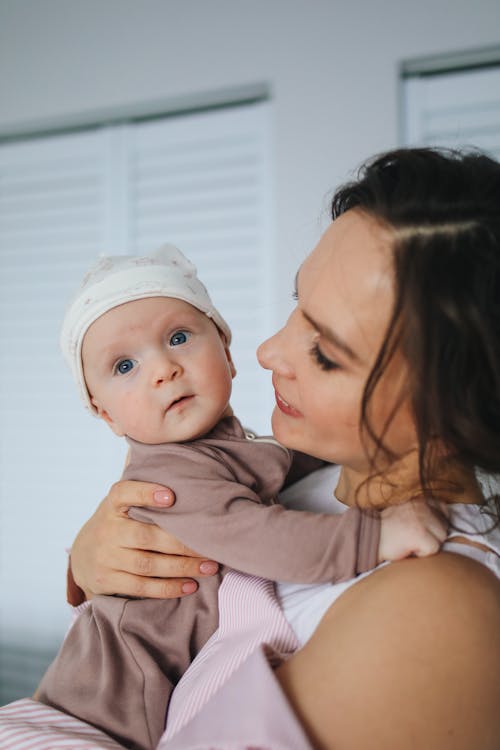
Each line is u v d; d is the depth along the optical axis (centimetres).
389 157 66
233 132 241
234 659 61
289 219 222
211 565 76
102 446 252
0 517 261
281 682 54
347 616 55
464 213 57
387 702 48
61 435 257
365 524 62
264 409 236
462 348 56
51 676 75
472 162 61
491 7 202
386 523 62
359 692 49
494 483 75
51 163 264
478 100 209
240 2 229
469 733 48
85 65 247
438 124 213
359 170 73
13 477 261
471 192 58
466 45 203
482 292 56
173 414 80
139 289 83
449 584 53
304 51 221
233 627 68
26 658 253
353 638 52
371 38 213
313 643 56
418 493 65
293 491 88
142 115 249
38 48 253
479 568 56
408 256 56
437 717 48
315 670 53
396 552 59
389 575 56
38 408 261
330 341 60
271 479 83
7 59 257
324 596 62
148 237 252
